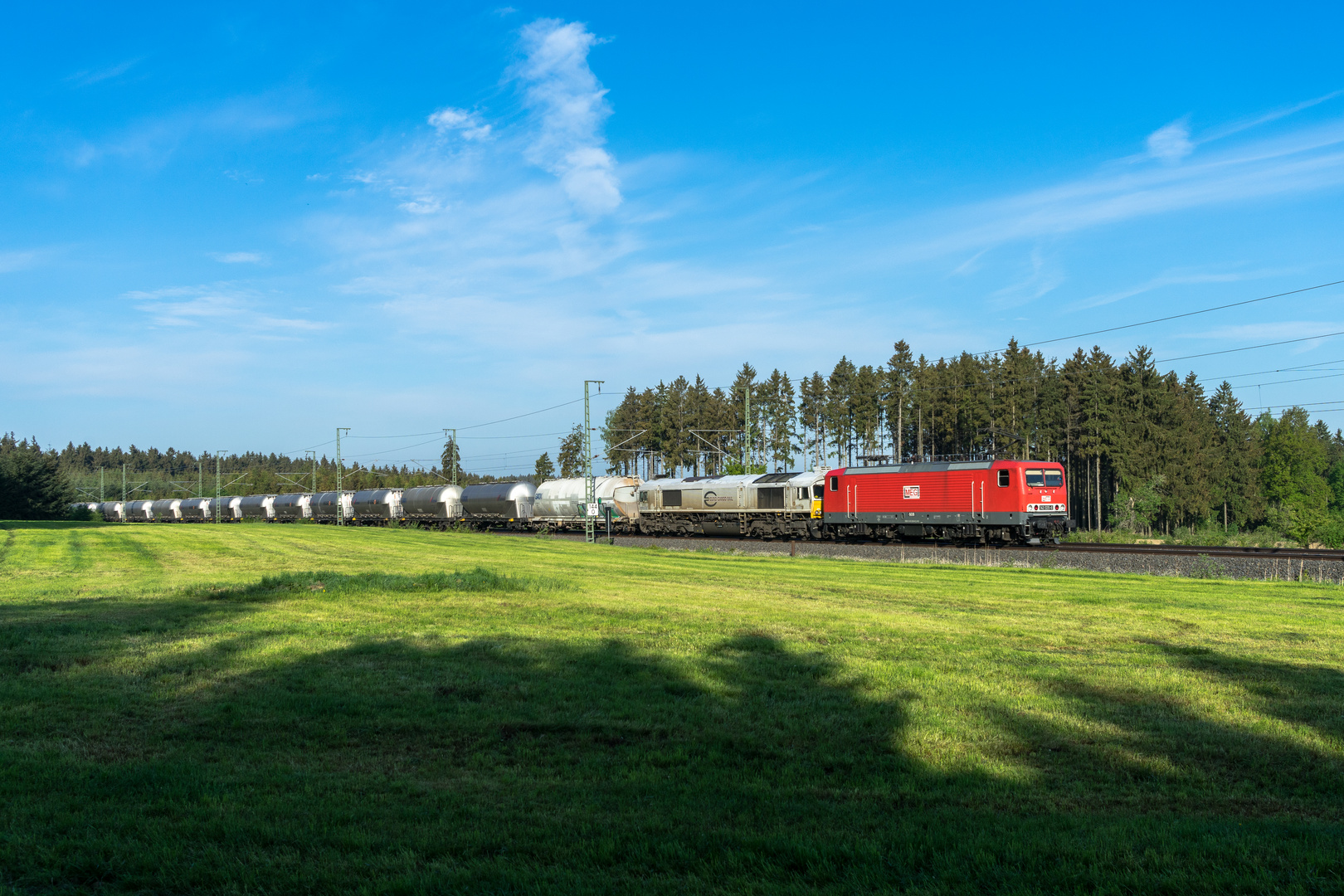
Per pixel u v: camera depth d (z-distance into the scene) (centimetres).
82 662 1215
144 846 591
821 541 4516
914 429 9238
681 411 10450
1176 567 2673
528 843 605
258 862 569
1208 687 1053
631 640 1378
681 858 573
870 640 1379
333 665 1194
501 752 837
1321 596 2002
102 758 805
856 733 883
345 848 600
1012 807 686
